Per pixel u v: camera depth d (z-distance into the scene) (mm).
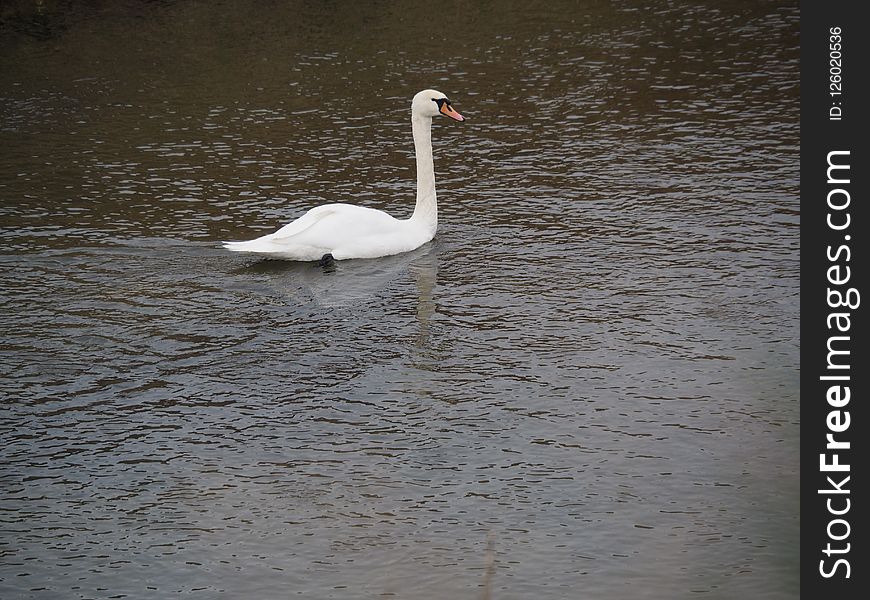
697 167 20781
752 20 29891
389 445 12617
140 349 14820
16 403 13539
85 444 12719
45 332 15242
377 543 10969
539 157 21688
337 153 22156
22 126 23625
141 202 19750
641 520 11211
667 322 15219
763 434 12531
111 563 10758
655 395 13469
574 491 11711
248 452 12531
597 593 10188
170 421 13172
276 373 14219
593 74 26234
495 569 10539
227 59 27891
